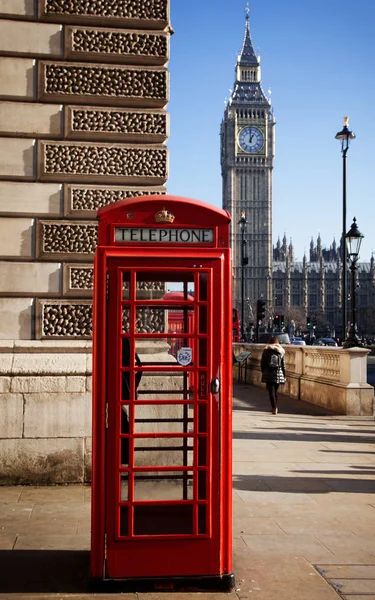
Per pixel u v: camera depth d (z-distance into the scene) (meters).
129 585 4.81
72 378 7.69
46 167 8.07
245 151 176.75
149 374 5.26
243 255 50.72
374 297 195.62
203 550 4.88
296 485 8.07
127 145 8.23
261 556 5.51
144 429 5.23
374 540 5.94
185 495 5.00
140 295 5.39
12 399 7.60
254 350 24.91
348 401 15.38
